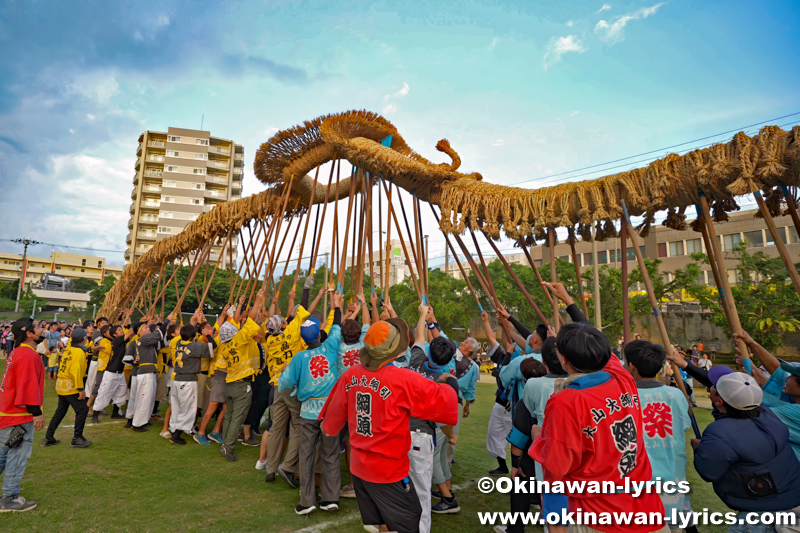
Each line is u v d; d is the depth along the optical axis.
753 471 2.23
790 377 2.66
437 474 3.71
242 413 5.10
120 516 3.48
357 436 2.29
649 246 27.58
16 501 3.54
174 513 3.57
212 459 5.11
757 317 16.56
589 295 20.34
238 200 8.48
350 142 5.33
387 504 2.21
